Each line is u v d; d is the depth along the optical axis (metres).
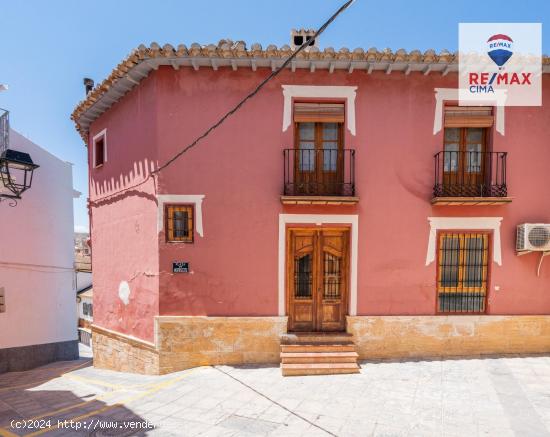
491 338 6.69
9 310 9.76
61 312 11.29
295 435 4.23
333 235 6.89
